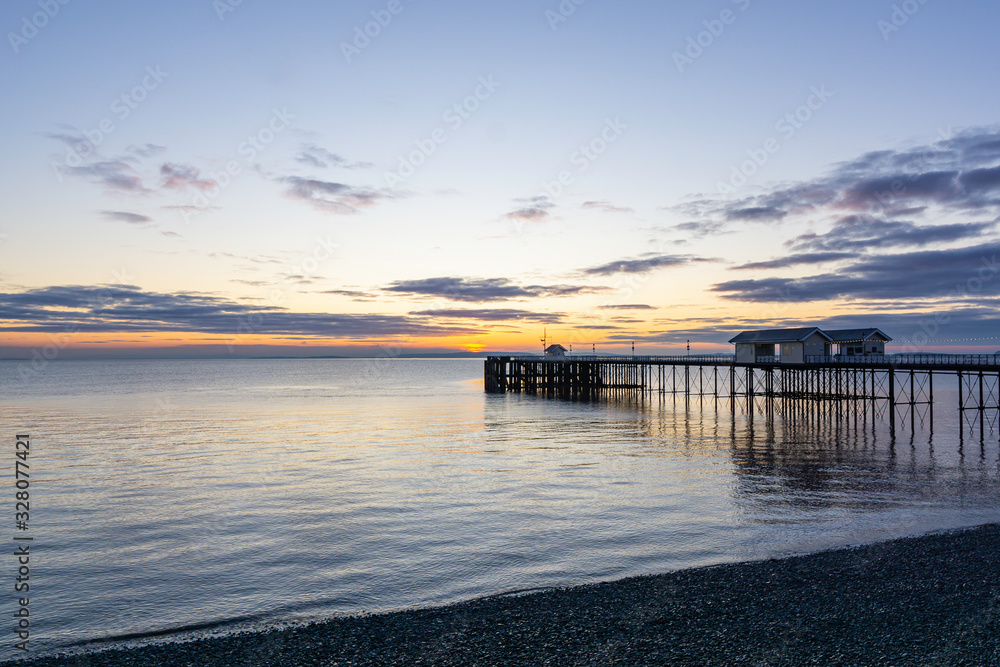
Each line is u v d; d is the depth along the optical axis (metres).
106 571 16.80
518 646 11.84
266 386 118.25
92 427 50.09
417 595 14.96
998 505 22.34
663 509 22.34
